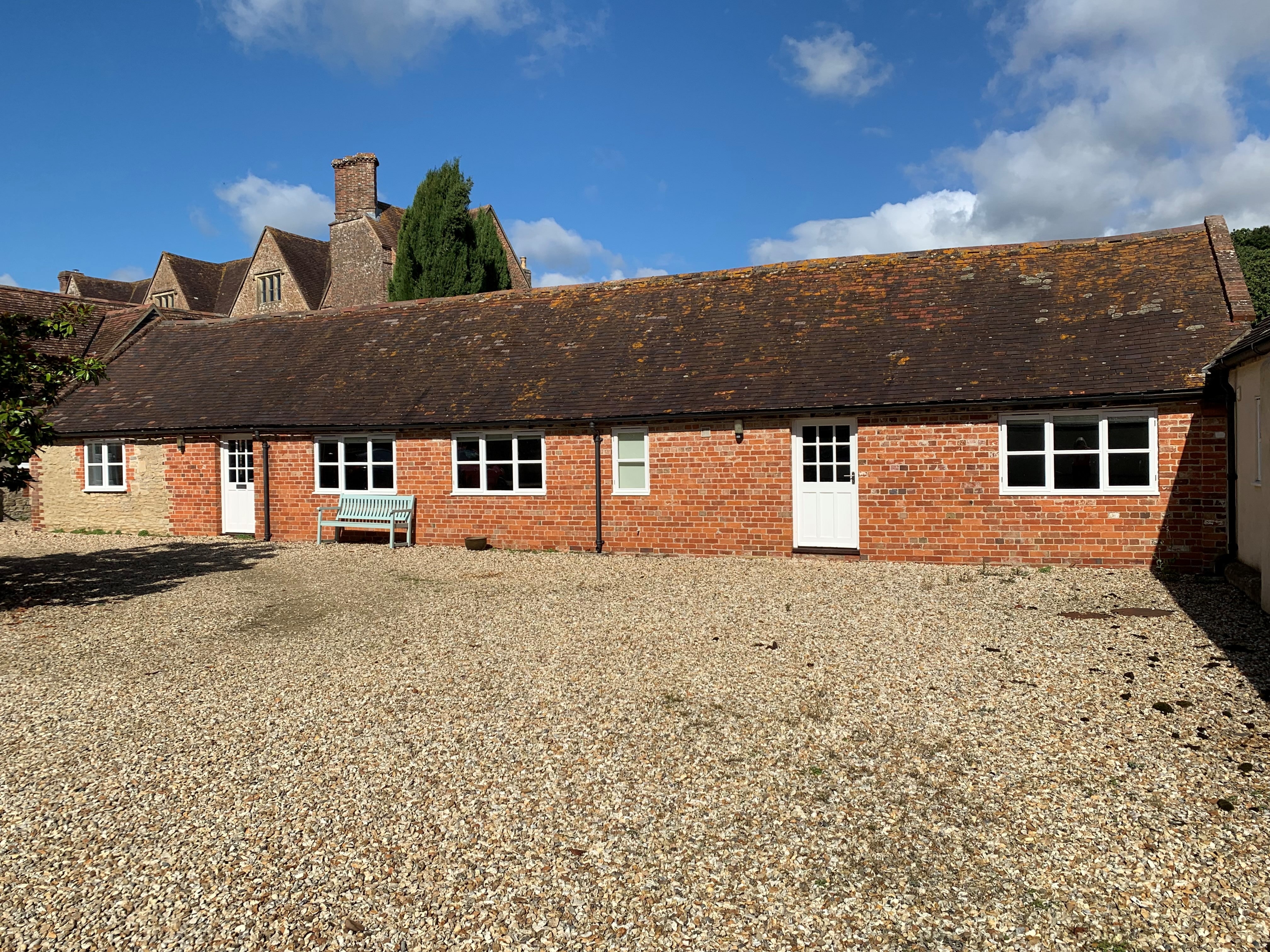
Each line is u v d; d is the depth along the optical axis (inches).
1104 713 221.6
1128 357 466.9
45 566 532.7
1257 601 348.5
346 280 1477.6
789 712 231.3
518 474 597.6
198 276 1841.8
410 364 686.5
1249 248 1793.8
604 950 130.0
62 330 440.1
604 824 169.2
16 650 319.9
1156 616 331.9
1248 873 143.8
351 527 632.4
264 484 669.3
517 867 153.8
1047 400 459.8
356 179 1467.8
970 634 311.0
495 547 601.9
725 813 172.6
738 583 434.6
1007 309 544.7
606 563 522.0
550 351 650.2
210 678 277.0
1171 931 130.0
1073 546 470.9
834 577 449.7
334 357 730.8
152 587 453.1
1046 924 132.8
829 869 150.7
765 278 665.6
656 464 558.3
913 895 141.8
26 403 417.1
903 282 608.4
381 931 135.9
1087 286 543.2
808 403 513.3
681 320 643.5
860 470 509.7
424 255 1169.4
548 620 354.0
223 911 142.3
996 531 484.4
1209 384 431.2
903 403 490.0
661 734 217.3
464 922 137.9
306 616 373.7
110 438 726.5
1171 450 451.2
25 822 175.8
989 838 159.2
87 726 233.0
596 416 560.1
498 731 221.8
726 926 135.3
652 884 147.3
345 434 645.9
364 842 164.1
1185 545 450.6
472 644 314.7
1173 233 568.1
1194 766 186.1
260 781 193.5
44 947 133.6
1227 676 246.1
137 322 943.7
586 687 257.9
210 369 768.9
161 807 181.3
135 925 138.9
